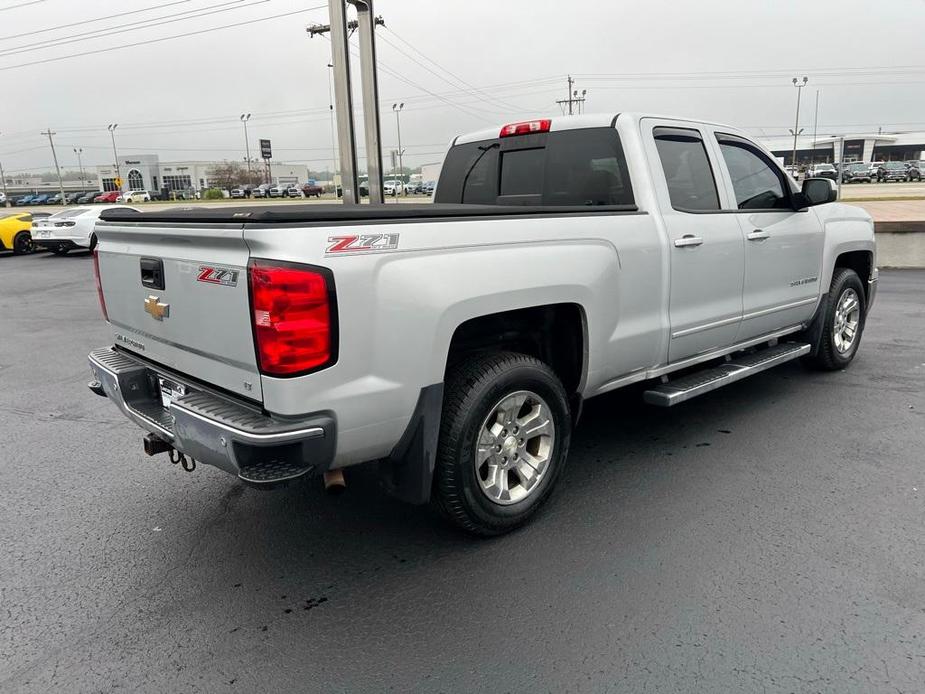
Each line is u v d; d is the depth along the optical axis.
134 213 3.46
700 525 3.41
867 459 4.14
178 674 2.49
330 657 2.56
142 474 4.32
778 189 5.04
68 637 2.71
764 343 5.27
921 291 10.30
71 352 7.94
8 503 3.92
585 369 3.62
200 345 2.92
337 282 2.57
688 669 2.42
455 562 3.17
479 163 5.04
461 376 3.11
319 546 3.37
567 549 3.24
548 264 3.26
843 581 2.90
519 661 2.49
